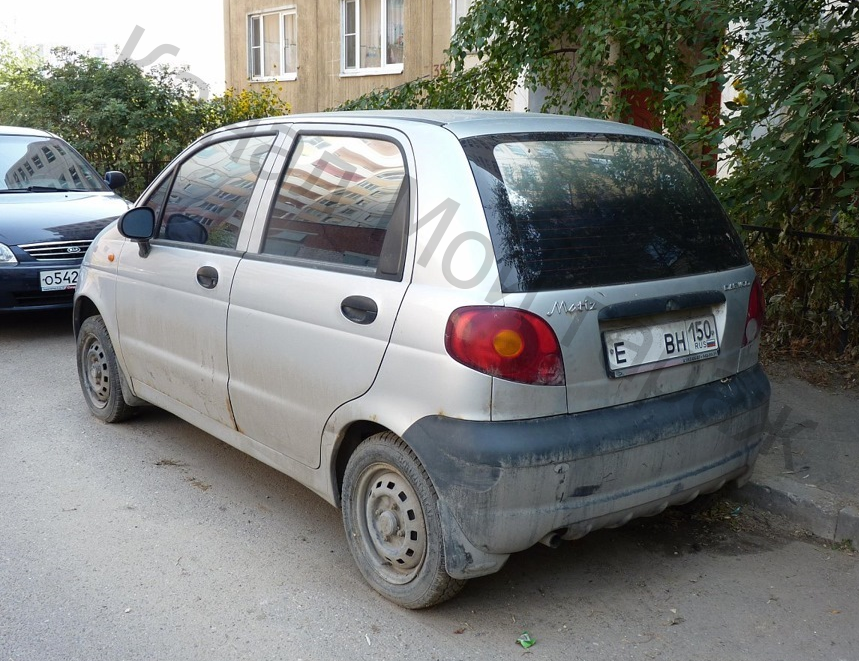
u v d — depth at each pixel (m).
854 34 4.98
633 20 6.92
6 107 13.12
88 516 4.28
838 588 3.64
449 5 14.22
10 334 8.02
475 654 3.18
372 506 3.53
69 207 8.09
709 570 3.79
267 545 4.01
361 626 3.35
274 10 17.95
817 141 5.09
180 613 3.43
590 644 3.25
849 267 6.03
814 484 4.27
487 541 3.06
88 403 5.70
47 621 3.37
